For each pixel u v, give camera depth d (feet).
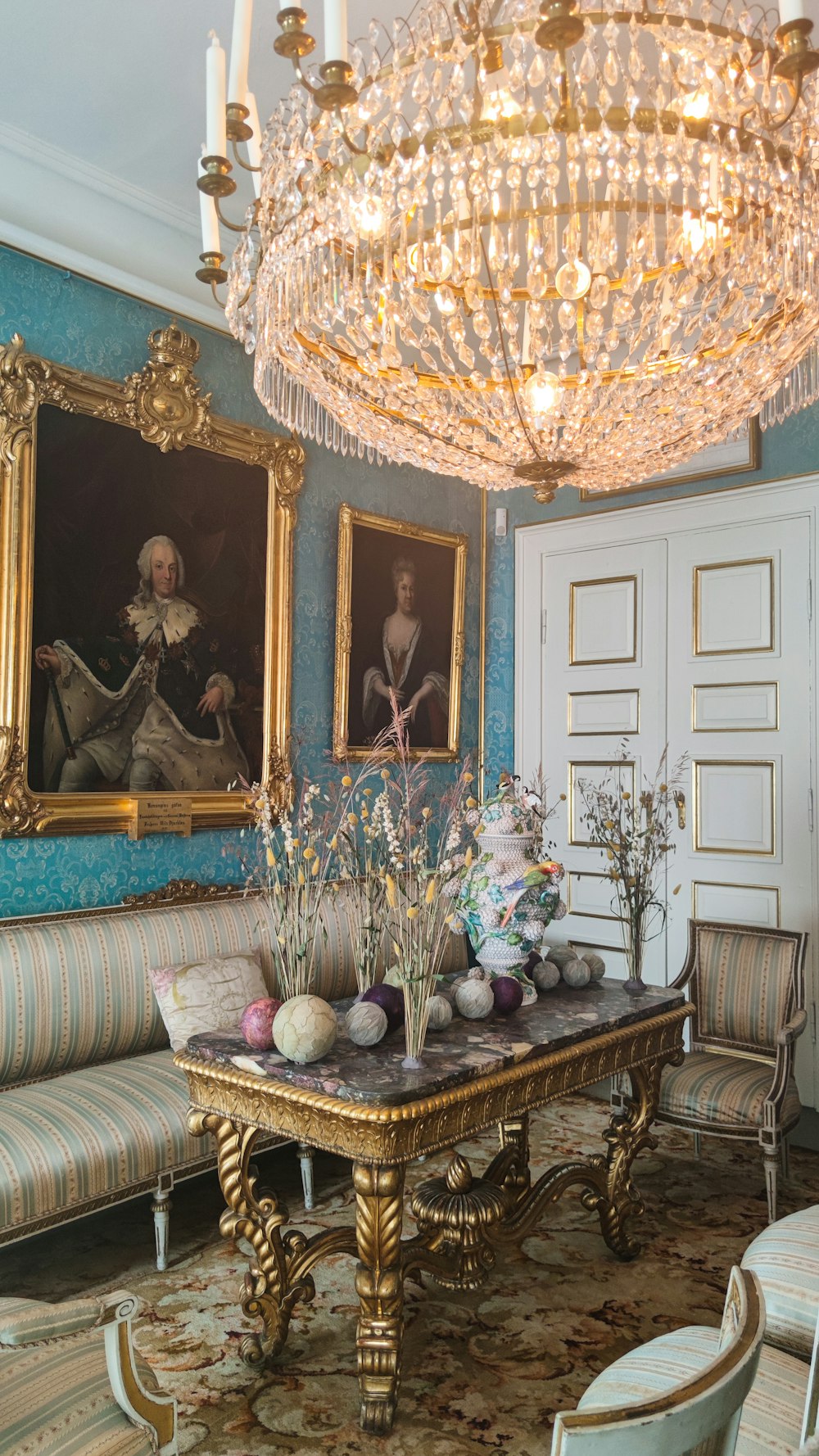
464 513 19.29
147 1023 12.14
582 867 18.19
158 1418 5.71
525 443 9.05
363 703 16.66
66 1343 6.23
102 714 12.67
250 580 14.67
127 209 13.19
